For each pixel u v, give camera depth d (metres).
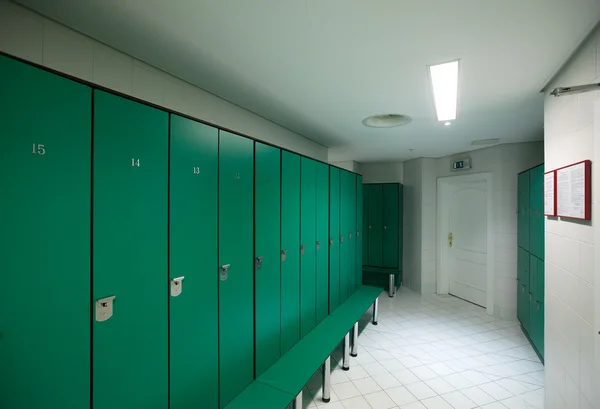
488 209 4.81
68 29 1.65
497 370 3.18
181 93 2.34
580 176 1.75
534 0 1.38
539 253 3.40
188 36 1.73
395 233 6.32
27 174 1.08
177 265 1.68
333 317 3.62
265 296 2.47
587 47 1.70
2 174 1.02
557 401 2.14
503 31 1.64
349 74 2.23
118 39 1.77
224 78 2.32
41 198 1.12
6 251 1.03
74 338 1.22
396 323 4.48
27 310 1.08
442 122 3.45
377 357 3.47
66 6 1.46
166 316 1.62
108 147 1.34
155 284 1.56
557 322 2.14
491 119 3.30
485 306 5.12
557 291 2.14
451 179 5.65
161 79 2.18
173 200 1.66
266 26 1.62
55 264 1.16
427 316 4.75
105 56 1.83
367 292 4.70
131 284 1.44
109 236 1.35
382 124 3.63
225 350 2.03
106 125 1.33
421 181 5.96
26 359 1.08
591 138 1.67
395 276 6.26
